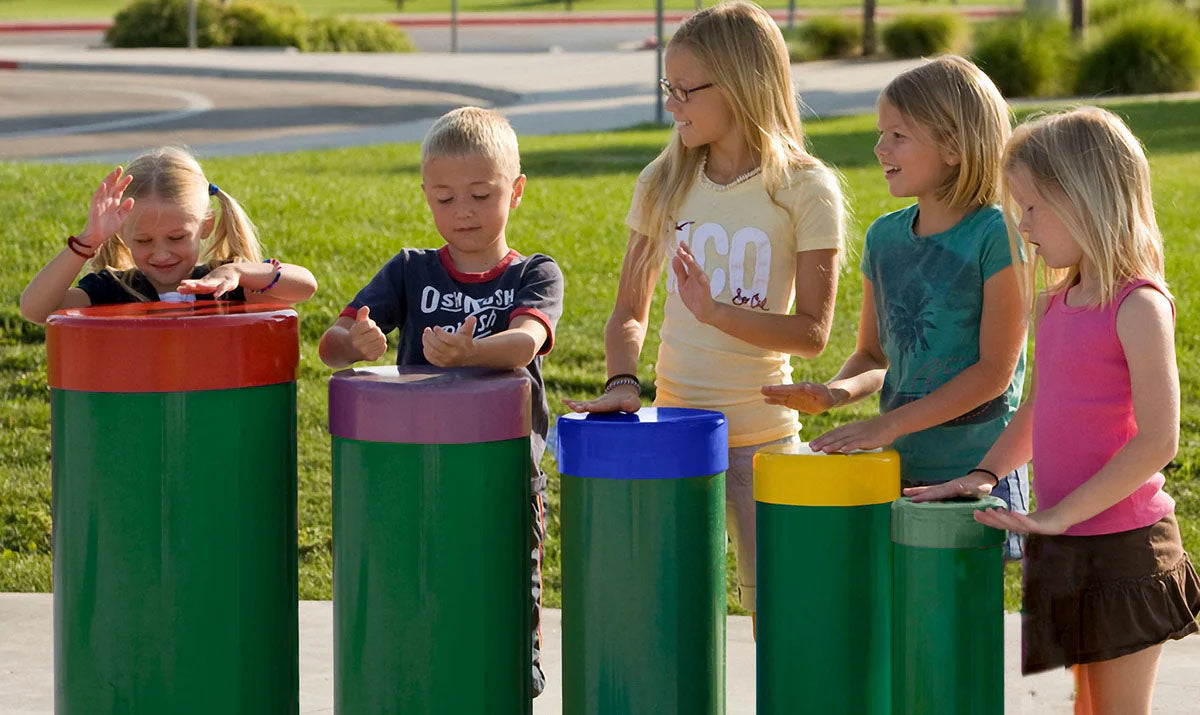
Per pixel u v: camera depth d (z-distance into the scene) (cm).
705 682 352
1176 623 356
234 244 424
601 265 1036
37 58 3175
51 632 528
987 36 2247
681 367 422
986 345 388
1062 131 349
